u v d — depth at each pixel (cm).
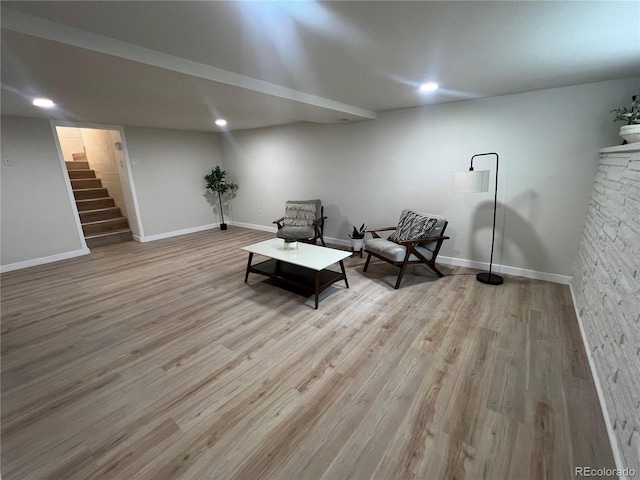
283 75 246
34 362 215
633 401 129
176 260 445
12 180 408
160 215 581
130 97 287
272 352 222
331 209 511
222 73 230
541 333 237
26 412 171
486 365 203
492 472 134
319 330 250
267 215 623
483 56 208
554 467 135
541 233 329
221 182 655
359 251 441
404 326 253
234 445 150
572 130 293
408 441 150
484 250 369
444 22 158
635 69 239
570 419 160
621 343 153
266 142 573
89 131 611
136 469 138
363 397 178
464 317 264
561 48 195
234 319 271
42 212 436
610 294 183
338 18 151
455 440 149
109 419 166
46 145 433
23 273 398
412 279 354
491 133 337
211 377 198
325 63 218
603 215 232
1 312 291
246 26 159
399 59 212
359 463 140
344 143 466
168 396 182
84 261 447
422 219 358
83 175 630
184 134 600
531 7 143
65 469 139
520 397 175
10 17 137
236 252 484
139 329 256
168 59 198
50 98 290
